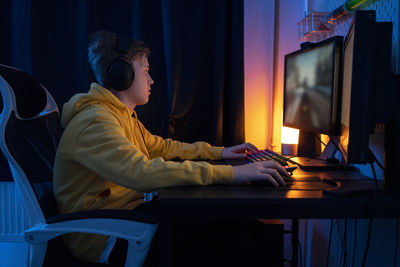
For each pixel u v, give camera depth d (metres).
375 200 0.79
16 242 2.01
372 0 1.17
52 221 0.87
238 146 1.50
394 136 0.87
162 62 1.88
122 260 0.91
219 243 1.09
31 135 0.95
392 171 0.88
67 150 0.95
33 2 1.79
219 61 1.80
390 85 0.88
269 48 1.99
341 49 1.05
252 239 1.10
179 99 1.82
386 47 0.89
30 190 0.88
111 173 0.90
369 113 0.83
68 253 0.96
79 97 1.04
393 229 1.10
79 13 1.81
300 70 1.40
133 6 1.81
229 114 1.86
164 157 1.48
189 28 1.81
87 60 1.83
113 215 0.86
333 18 1.43
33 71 1.82
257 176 0.90
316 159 1.34
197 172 0.90
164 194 0.82
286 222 1.95
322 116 1.16
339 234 1.42
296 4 1.96
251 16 1.99
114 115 1.05
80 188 1.00
